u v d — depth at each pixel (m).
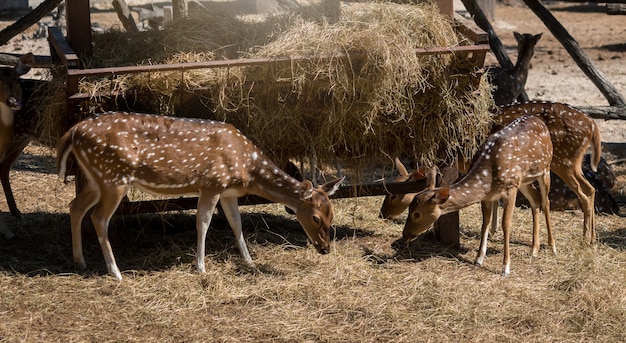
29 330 5.64
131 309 5.98
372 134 6.91
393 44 6.52
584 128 7.39
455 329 5.84
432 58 6.75
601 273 6.79
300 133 6.80
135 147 6.22
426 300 6.25
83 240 7.21
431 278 6.63
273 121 6.72
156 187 6.38
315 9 7.20
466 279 6.65
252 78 6.50
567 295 6.38
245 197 7.02
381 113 6.81
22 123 7.30
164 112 6.64
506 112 7.56
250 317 5.91
